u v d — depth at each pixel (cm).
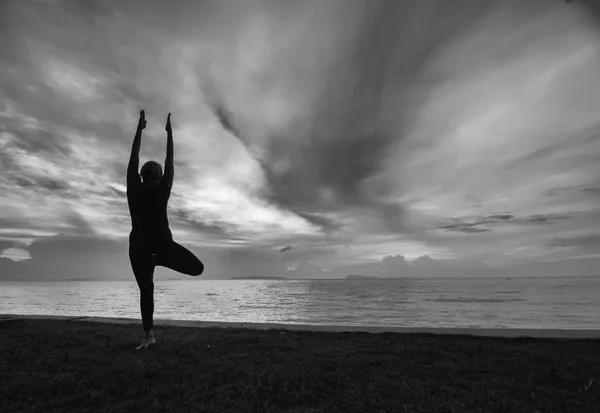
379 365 443
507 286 13600
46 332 685
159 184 508
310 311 3491
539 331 682
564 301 5294
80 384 371
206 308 3862
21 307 3834
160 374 404
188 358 480
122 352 517
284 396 339
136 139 529
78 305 4169
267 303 5041
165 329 749
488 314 3209
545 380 399
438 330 707
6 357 484
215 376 399
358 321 2525
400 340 611
